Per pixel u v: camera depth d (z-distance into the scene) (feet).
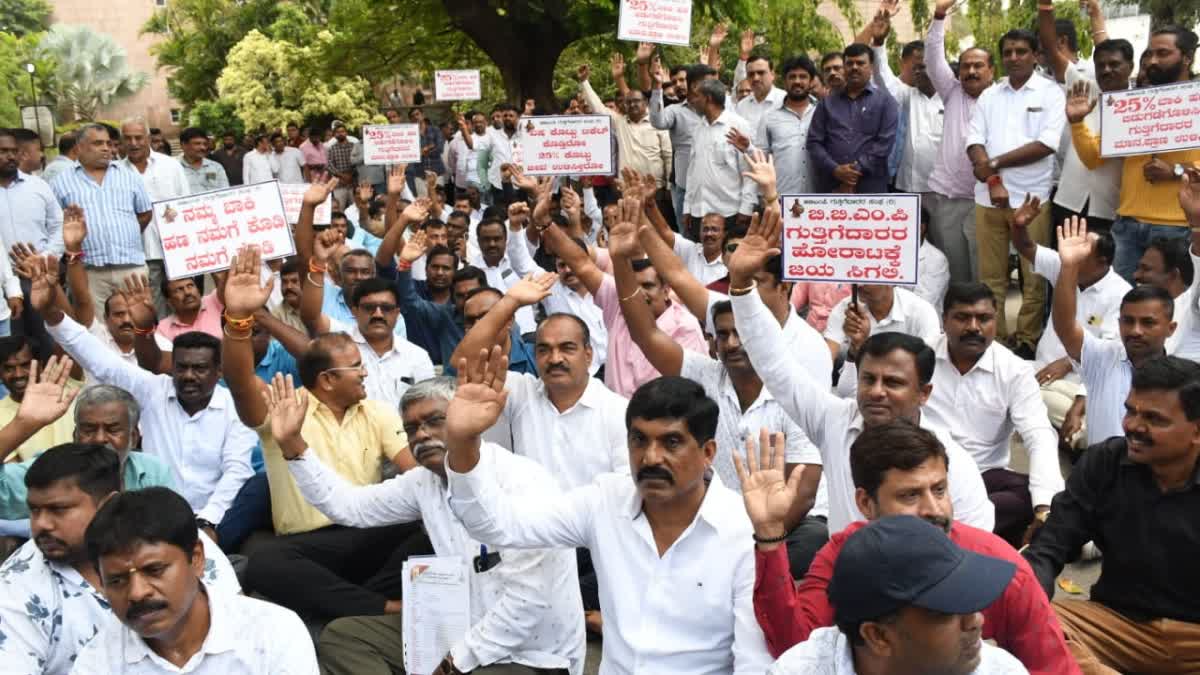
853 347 18.85
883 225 17.89
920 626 7.75
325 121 119.34
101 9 188.65
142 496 9.99
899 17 116.67
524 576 13.24
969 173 30.22
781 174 34.35
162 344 23.95
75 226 24.48
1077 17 54.49
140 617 9.80
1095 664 12.91
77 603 12.25
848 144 30.96
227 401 19.51
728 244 26.53
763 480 10.78
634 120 43.04
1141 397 12.88
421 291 30.55
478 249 35.42
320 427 18.11
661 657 11.58
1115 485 13.60
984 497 13.48
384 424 18.47
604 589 11.92
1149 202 26.58
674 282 17.57
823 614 11.12
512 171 28.19
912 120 32.37
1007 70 28.71
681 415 11.16
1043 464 17.54
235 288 16.24
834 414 14.53
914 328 21.84
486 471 11.99
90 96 174.70
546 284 15.31
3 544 16.24
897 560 7.80
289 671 10.44
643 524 11.69
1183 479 13.12
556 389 16.30
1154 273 21.42
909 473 10.68
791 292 26.71
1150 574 13.43
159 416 19.47
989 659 8.63
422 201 28.07
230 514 18.72
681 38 33.45
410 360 22.62
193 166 49.16
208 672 10.29
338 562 17.46
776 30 73.00
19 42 168.25
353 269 26.27
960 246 31.14
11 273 26.94
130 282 21.98
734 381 17.12
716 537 11.53
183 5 143.23
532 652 13.55
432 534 14.66
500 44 76.48
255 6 140.46
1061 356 23.12
